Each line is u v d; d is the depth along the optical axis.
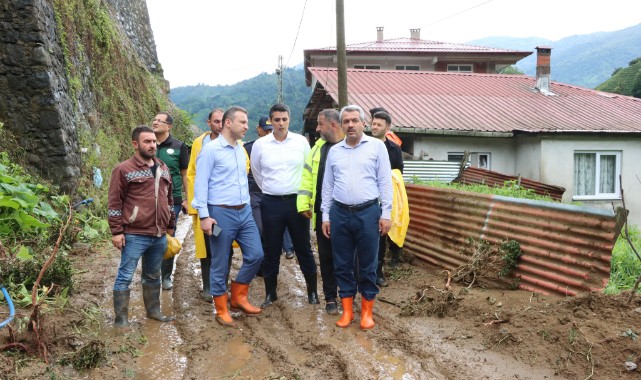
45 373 3.76
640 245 6.84
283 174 5.34
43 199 8.13
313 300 5.61
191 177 5.80
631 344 3.63
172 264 6.14
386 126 6.13
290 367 4.02
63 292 5.29
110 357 4.14
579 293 4.45
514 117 15.07
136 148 4.71
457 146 14.33
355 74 17.91
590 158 14.55
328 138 5.25
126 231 4.69
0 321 4.41
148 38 27.09
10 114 8.50
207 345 4.45
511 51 26.73
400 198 6.24
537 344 4.02
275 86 78.88
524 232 5.20
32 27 8.52
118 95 15.42
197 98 86.50
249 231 5.15
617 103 17.30
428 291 5.39
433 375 3.82
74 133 9.70
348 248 4.87
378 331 4.70
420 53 26.55
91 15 14.19
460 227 6.19
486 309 4.75
